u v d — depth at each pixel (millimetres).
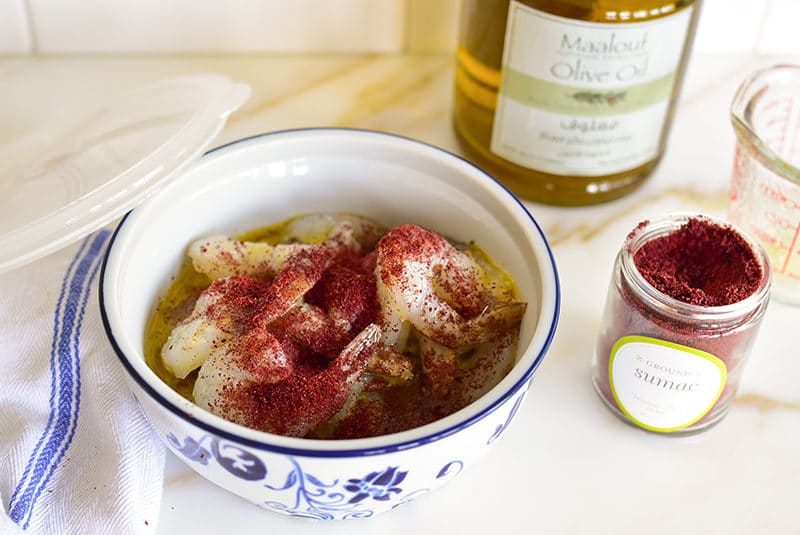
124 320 354
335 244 410
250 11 553
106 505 356
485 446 350
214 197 414
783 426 411
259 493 343
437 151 415
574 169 474
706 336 371
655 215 493
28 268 427
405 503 379
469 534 372
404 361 375
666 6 428
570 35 430
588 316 447
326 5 555
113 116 432
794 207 431
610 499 384
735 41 582
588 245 477
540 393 417
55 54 559
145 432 378
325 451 317
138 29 554
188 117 400
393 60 578
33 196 389
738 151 453
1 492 362
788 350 438
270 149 417
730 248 392
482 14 454
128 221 379
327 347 375
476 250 415
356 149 422
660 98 461
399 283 372
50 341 403
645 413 399
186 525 372
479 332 383
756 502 386
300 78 561
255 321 368
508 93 460
